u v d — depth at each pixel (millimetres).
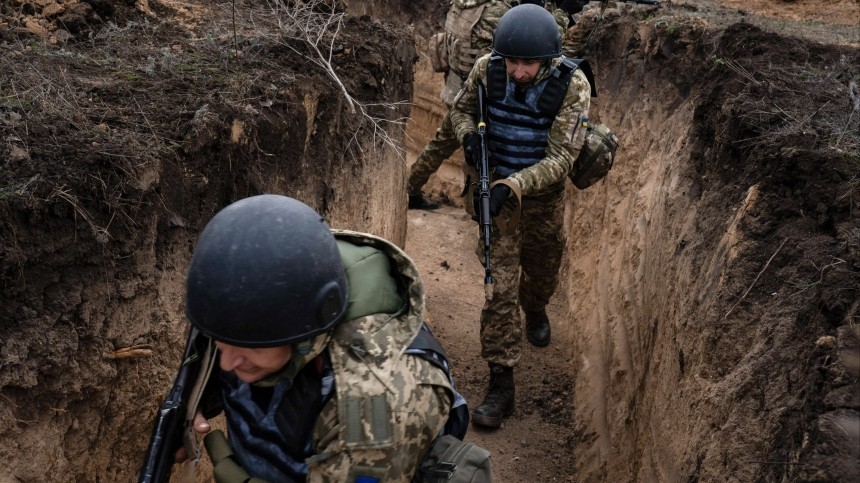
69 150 2791
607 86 6328
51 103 3121
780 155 3344
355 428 1788
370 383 1812
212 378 2170
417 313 1961
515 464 4477
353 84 4512
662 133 5211
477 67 4270
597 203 5980
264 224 1816
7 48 3664
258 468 1989
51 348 2543
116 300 2777
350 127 4457
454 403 2029
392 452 1813
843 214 3016
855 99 3727
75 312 2639
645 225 4789
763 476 2336
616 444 4047
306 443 1915
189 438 2143
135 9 4586
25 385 2475
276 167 3682
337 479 1826
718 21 5797
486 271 4020
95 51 3922
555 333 5664
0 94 3143
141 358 2871
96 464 2752
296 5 4863
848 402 2141
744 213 3305
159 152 3018
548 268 4840
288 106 3783
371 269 1995
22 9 4180
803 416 2242
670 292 3812
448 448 2002
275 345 1786
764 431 2479
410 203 7656
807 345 2549
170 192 3027
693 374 3143
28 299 2529
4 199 2494
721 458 2627
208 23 4613
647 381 3834
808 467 2010
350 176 4434
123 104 3324
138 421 2891
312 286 1794
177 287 3049
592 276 5617
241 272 1768
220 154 3301
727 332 3014
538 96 4062
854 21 7414
